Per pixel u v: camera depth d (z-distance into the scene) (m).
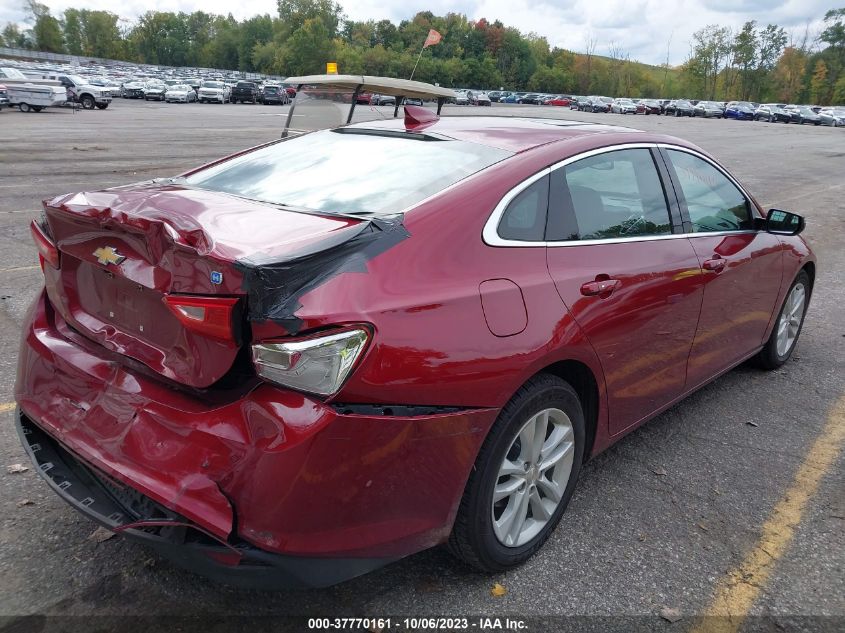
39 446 2.64
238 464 2.08
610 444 3.25
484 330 2.38
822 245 9.79
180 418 2.19
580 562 2.84
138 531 2.19
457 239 2.47
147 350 2.36
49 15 146.75
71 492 2.41
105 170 14.31
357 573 2.23
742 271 3.92
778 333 4.80
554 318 2.62
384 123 3.61
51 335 2.74
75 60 132.88
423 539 2.36
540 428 2.71
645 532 3.06
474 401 2.34
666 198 3.49
